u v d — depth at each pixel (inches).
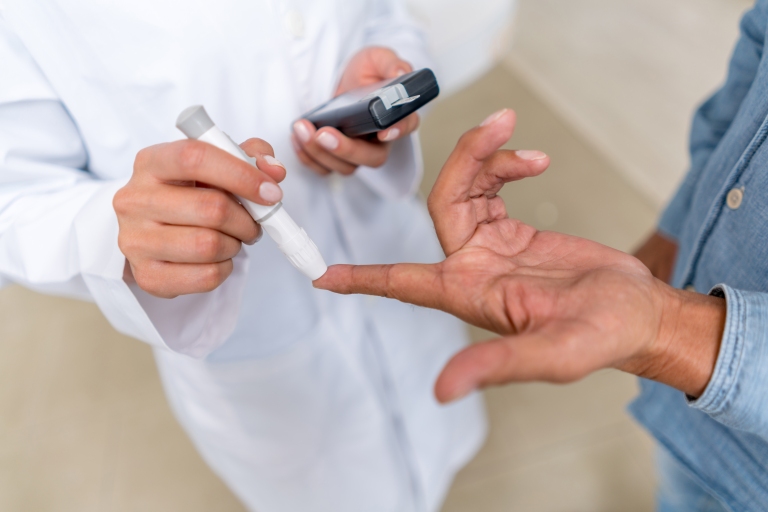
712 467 19.6
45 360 54.9
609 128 64.9
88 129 19.5
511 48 80.4
